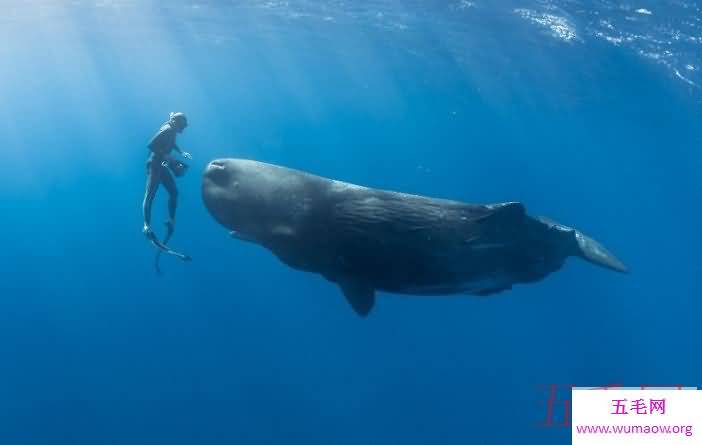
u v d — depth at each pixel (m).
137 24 34.09
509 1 22.19
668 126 42.94
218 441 29.70
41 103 64.81
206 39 38.97
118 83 57.38
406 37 32.34
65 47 40.78
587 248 9.18
